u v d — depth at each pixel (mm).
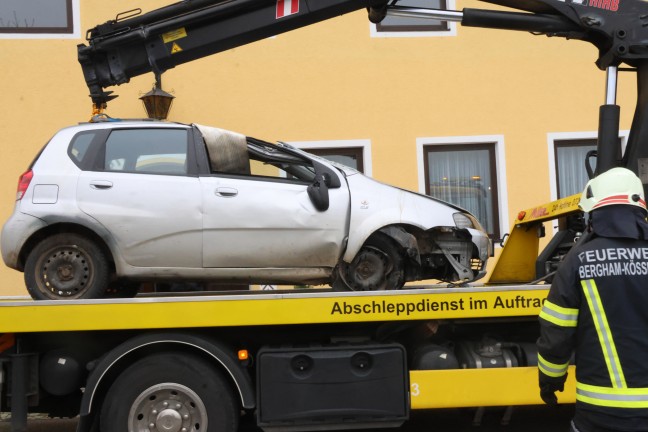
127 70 5852
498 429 6109
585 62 10758
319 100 10344
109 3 10047
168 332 4875
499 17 5770
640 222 3047
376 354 4945
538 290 5008
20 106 9859
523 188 10602
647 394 2850
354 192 5609
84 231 5352
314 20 5863
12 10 10031
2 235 5297
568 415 6629
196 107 10164
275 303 4863
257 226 5402
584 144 10883
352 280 5598
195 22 5770
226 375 4941
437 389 4961
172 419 4797
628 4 5668
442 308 4961
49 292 5250
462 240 5844
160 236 5301
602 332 2941
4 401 4898
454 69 10570
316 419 4883
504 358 5234
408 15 5848
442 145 10648
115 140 5520
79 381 4988
